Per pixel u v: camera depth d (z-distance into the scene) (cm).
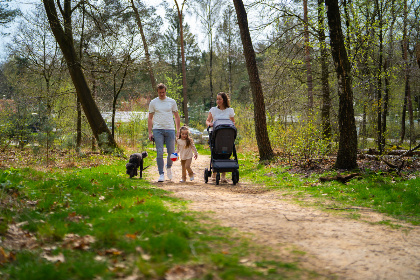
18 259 264
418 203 509
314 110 1314
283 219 409
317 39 1205
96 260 263
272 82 1402
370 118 1463
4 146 1166
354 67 1179
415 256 295
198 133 2631
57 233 317
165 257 269
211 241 314
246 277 237
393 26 1359
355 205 514
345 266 267
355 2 1221
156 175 954
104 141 1250
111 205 448
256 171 1058
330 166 910
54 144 1225
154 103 804
